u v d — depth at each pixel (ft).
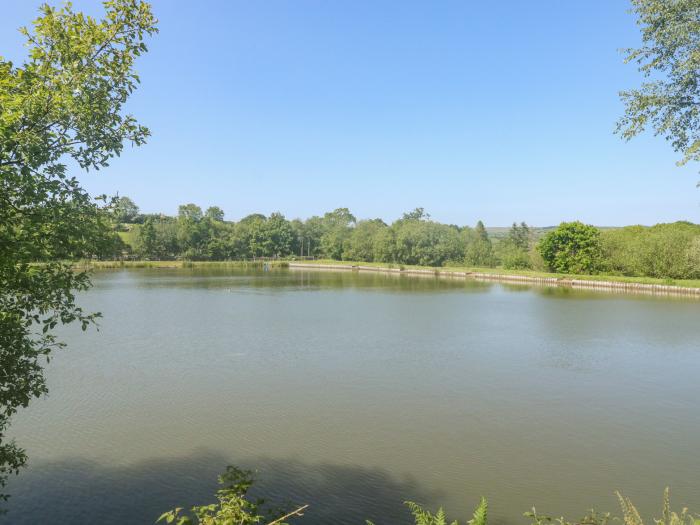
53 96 23.45
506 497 43.55
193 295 202.39
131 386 74.69
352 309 164.14
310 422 60.59
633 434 57.72
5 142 22.16
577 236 286.25
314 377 80.53
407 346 105.09
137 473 47.09
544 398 70.54
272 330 123.13
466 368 87.04
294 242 542.57
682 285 218.18
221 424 59.82
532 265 331.77
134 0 25.53
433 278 323.98
